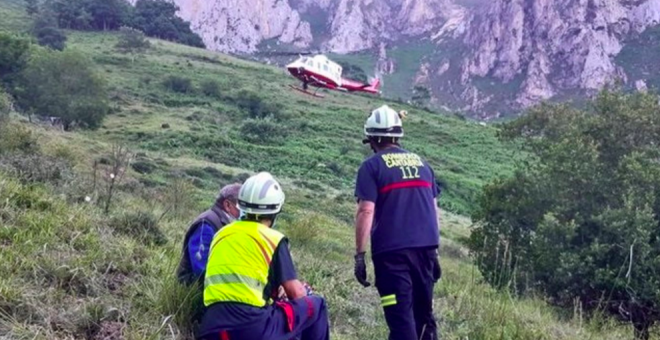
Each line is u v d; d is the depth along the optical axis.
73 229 6.18
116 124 59.88
